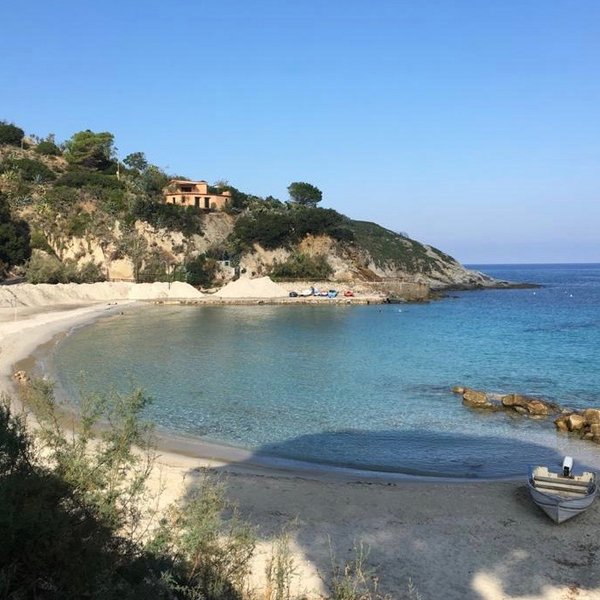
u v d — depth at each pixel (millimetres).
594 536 12383
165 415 22547
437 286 126625
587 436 20547
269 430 20922
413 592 10125
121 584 5852
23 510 5598
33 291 70875
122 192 104938
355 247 121375
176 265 99688
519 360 37094
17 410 18578
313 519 13000
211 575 7344
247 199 125312
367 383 29453
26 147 126312
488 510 13727
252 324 58625
